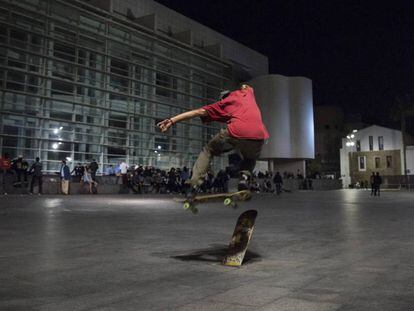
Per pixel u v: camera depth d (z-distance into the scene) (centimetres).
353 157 7325
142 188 3089
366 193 3694
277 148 4934
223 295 398
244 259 582
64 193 2561
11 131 2766
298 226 990
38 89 2952
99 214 1284
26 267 524
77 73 3203
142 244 712
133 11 4166
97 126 3256
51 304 370
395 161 6931
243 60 5703
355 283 443
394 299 382
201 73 4462
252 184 557
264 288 424
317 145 8744
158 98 3919
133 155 3603
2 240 746
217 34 5272
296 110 5081
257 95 5062
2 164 2350
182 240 760
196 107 4347
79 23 3231
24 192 2447
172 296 395
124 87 3562
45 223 1017
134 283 446
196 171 529
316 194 3425
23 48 2875
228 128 523
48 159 2966
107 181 3019
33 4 2931
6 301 378
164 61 4022
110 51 3497
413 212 1423
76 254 615
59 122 3048
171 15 4622
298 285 436
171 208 1560
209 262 561
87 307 361
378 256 601
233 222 1073
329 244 714
